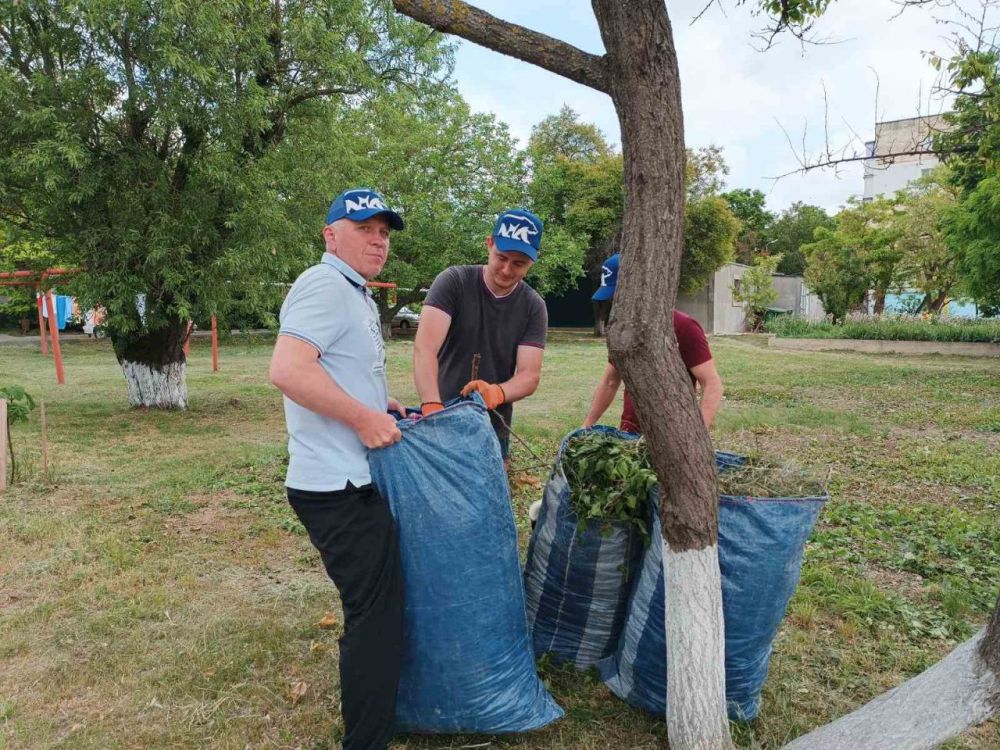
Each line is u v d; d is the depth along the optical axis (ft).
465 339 10.80
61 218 30.17
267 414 34.71
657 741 8.96
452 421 8.37
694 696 7.77
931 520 18.21
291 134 34.78
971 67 11.39
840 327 86.38
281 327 7.73
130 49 28.76
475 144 77.87
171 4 26.53
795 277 136.67
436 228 75.56
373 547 7.91
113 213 30.07
